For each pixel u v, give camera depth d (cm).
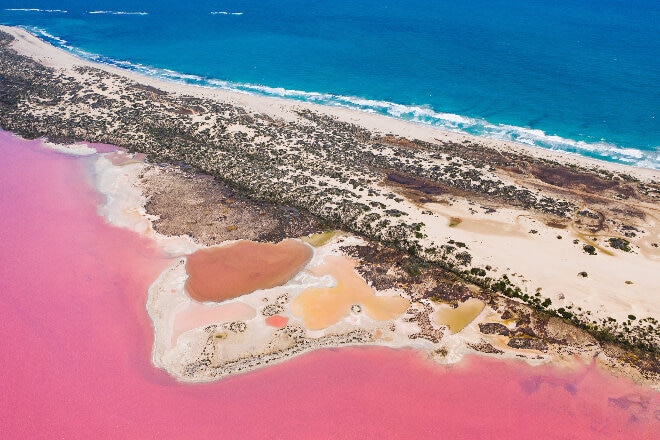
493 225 6519
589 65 12169
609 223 6575
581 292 5447
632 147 8706
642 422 4322
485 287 5619
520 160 8181
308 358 4900
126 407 4512
